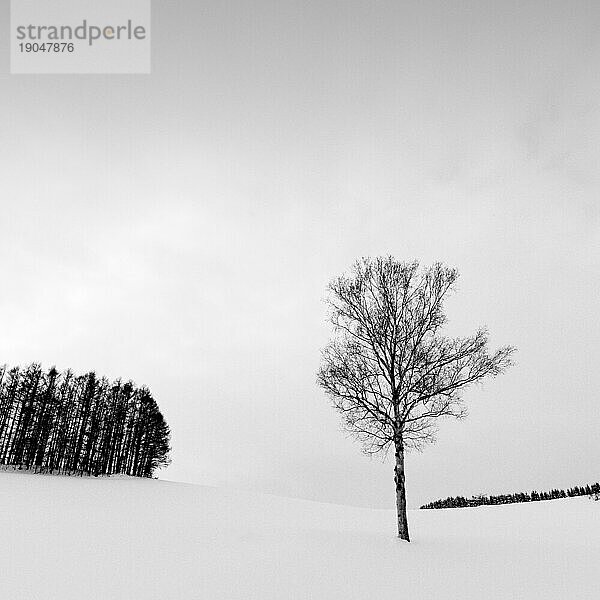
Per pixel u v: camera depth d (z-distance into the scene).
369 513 28.64
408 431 17.39
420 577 11.23
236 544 13.84
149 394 64.69
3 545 12.50
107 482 40.16
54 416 54.09
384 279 19.08
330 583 10.28
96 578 9.75
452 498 48.31
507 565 13.15
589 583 11.60
